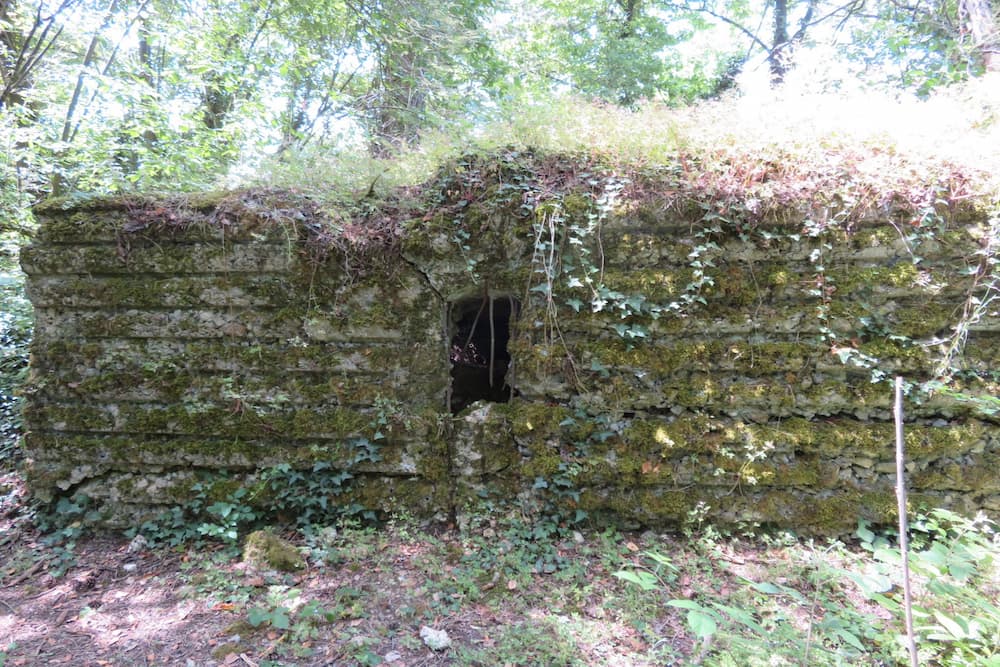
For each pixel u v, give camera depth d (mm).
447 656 2479
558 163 3805
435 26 8070
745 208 3523
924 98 6820
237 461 3627
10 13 6504
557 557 3250
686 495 3479
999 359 3387
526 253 3674
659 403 3562
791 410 3512
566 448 3576
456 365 4684
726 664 2215
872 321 3488
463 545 3375
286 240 3682
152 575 3193
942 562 2180
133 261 3707
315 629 2615
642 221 3641
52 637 2627
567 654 2469
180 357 3707
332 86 8969
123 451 3641
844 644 2518
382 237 3693
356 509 3549
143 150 6262
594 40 12352
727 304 3596
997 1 6141
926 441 3361
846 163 3551
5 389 4863
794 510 3416
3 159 6109
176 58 8164
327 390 3664
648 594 2912
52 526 3613
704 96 12461
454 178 3805
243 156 4316
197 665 2400
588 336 3660
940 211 3482
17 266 6492
